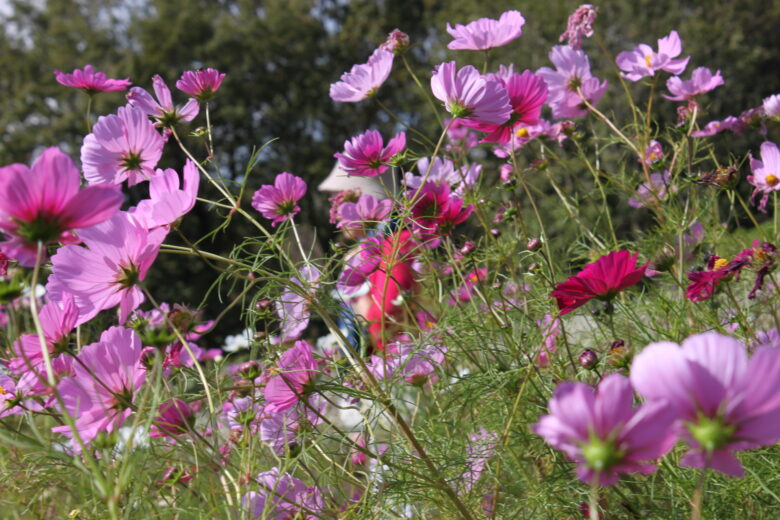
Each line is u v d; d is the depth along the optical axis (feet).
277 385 2.48
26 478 2.53
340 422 3.06
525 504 2.50
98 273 2.20
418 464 2.55
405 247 3.25
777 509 2.41
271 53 35.19
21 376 2.64
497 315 3.13
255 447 2.73
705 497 2.40
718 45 24.70
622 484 2.54
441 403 3.18
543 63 24.61
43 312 2.27
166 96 3.06
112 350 2.19
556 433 1.32
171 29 34.55
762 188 3.37
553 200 4.02
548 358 2.90
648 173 3.69
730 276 2.70
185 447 2.35
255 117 35.91
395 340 2.99
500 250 3.39
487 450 2.66
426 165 4.10
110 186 1.82
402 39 3.46
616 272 2.27
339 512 2.46
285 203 3.16
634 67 3.92
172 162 16.89
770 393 1.23
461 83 2.68
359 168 3.32
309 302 2.58
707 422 1.26
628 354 2.41
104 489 1.69
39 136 32.55
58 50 35.09
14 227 1.77
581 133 4.01
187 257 23.24
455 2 30.07
